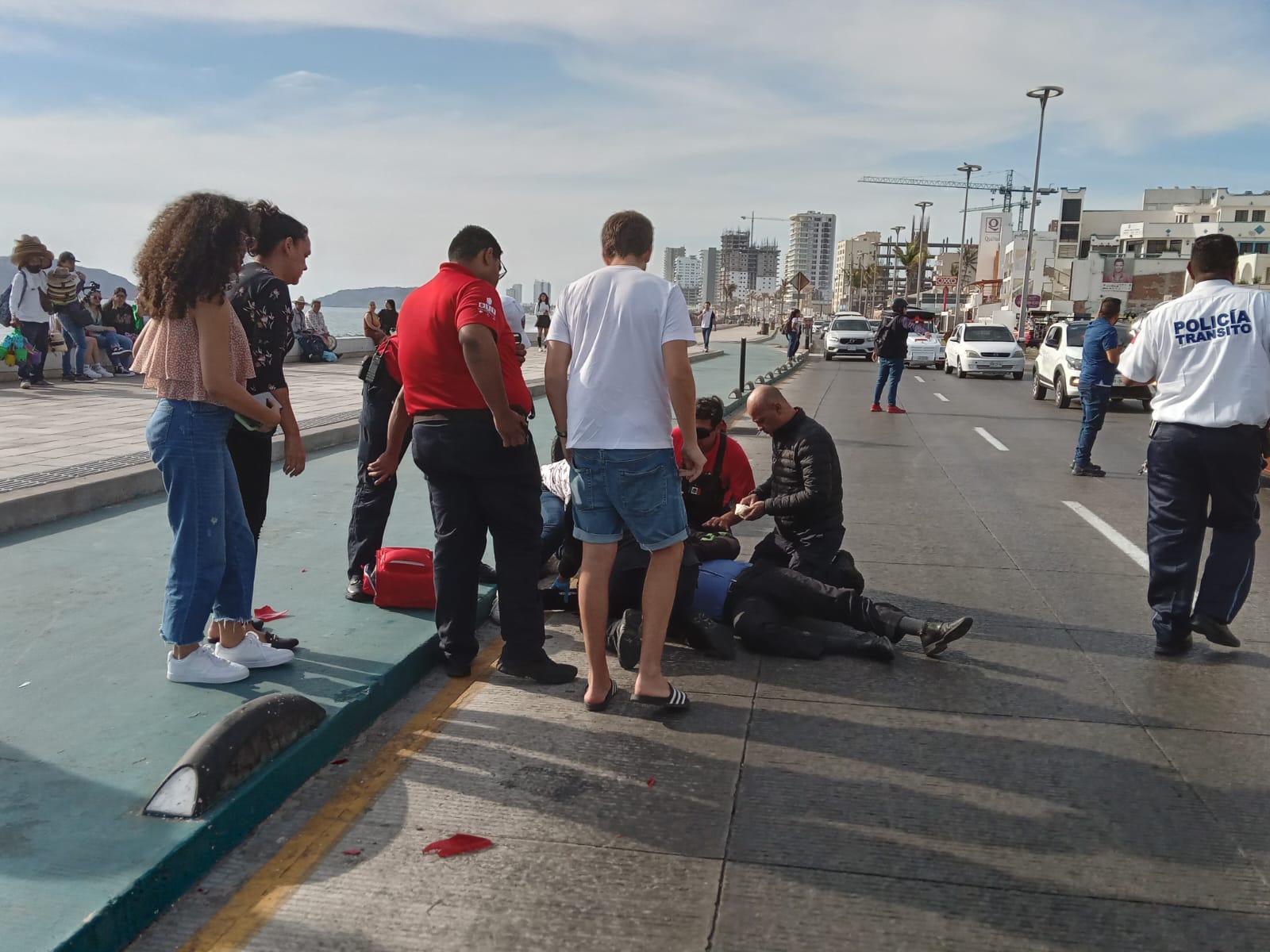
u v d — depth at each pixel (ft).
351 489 24.84
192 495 11.31
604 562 12.09
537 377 58.29
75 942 7.16
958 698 12.96
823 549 15.74
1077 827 9.70
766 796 10.23
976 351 86.69
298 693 11.71
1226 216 337.31
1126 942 7.91
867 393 67.31
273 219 12.27
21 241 43.24
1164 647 14.66
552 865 8.86
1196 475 14.28
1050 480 30.89
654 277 11.93
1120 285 272.10
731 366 89.51
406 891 8.41
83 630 13.91
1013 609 17.01
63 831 8.53
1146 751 11.43
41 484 21.43
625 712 12.36
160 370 11.00
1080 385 31.55
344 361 72.64
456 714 12.22
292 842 9.19
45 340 44.37
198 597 11.62
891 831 9.55
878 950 7.74
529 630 13.14
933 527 23.61
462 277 12.31
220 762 9.20
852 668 14.05
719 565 15.62
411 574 15.10
